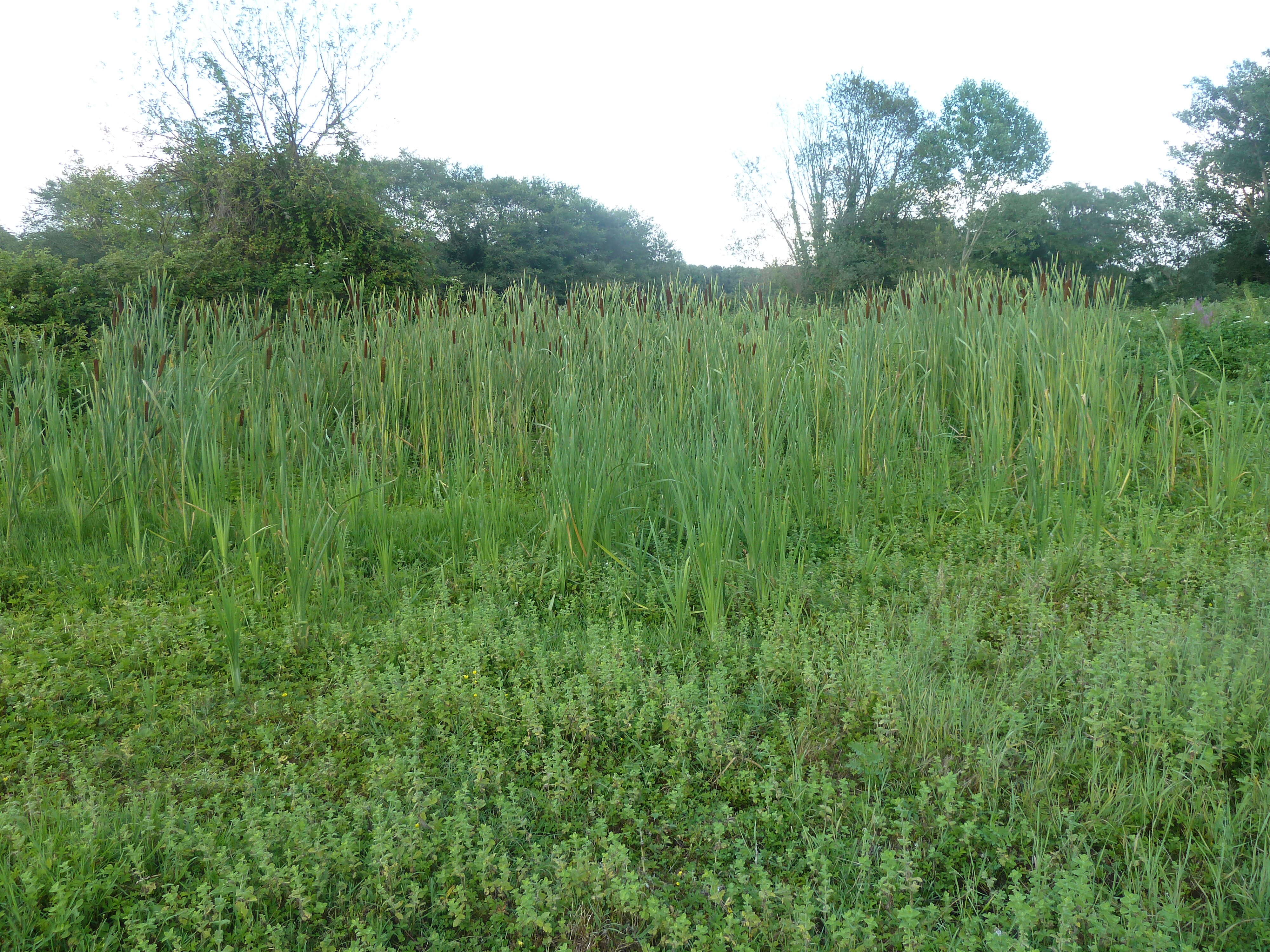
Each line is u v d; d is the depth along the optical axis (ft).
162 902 8.71
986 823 9.52
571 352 25.85
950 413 25.63
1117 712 10.82
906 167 121.19
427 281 57.21
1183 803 9.59
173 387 22.15
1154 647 11.88
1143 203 133.69
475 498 20.65
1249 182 130.52
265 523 18.93
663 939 8.32
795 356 27.17
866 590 16.44
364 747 11.76
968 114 118.93
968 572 16.55
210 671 14.52
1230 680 11.18
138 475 20.49
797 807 9.97
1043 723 11.39
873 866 9.01
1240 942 7.87
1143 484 20.95
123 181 56.54
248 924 8.33
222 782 10.68
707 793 10.48
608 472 18.63
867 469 21.91
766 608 15.28
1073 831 9.41
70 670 14.02
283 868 8.94
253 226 52.16
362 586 17.54
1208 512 18.95
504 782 10.87
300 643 14.97
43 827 9.52
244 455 23.97
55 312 37.58
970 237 118.52
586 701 11.78
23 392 23.16
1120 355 23.04
